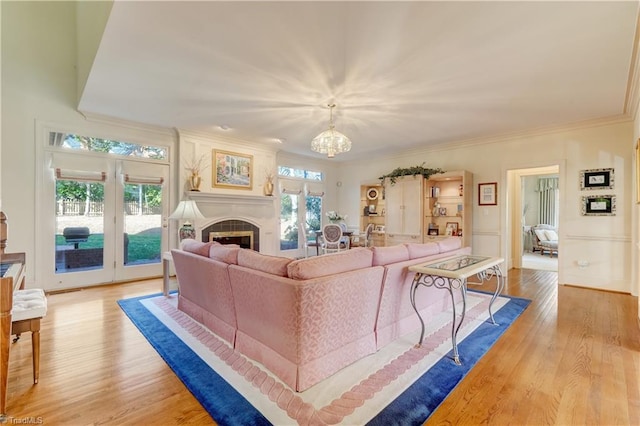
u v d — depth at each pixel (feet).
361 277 7.14
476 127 15.96
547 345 8.39
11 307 5.57
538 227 29.14
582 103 12.43
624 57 8.76
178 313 10.74
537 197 30.89
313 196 25.43
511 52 8.51
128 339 8.65
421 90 11.13
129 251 15.78
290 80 10.43
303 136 18.12
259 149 20.47
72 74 13.89
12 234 12.66
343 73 9.84
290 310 6.14
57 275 13.74
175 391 6.20
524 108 13.03
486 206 18.33
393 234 21.09
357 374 6.83
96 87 11.21
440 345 8.36
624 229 14.06
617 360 7.54
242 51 8.63
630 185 13.89
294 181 23.79
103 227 14.98
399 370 7.02
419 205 19.75
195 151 17.49
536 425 5.25
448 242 11.30
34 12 13.10
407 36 7.79
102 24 7.85
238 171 19.39
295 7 6.72
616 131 14.21
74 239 14.23
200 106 13.08
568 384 6.49
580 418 5.42
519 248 20.67
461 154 19.34
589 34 7.64
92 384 6.43
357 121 14.97
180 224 17.02
